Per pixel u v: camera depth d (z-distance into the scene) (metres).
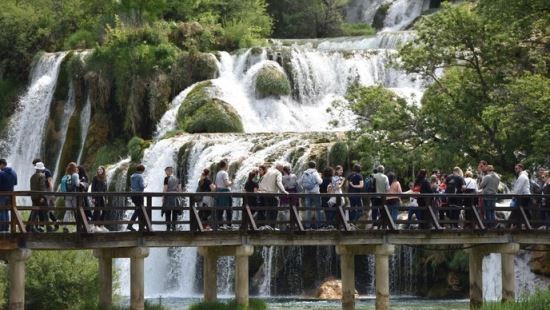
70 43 106.94
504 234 52.00
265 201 50.06
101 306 48.50
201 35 102.06
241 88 92.44
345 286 50.53
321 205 51.78
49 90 99.50
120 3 106.25
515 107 62.50
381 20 121.50
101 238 44.31
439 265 68.12
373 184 52.38
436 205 52.16
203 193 46.78
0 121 102.06
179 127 88.44
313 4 120.88
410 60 67.94
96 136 95.31
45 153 97.88
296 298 67.62
